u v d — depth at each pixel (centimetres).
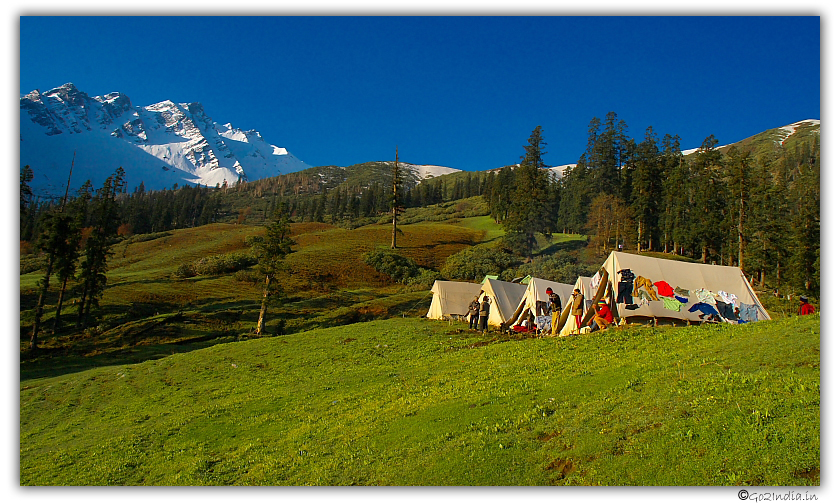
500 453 1069
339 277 7769
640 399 1170
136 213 15062
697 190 8388
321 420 1655
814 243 6075
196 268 7625
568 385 1436
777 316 2634
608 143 10844
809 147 16650
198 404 2197
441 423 1323
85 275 5366
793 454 831
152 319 5178
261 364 2911
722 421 968
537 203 9662
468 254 8862
